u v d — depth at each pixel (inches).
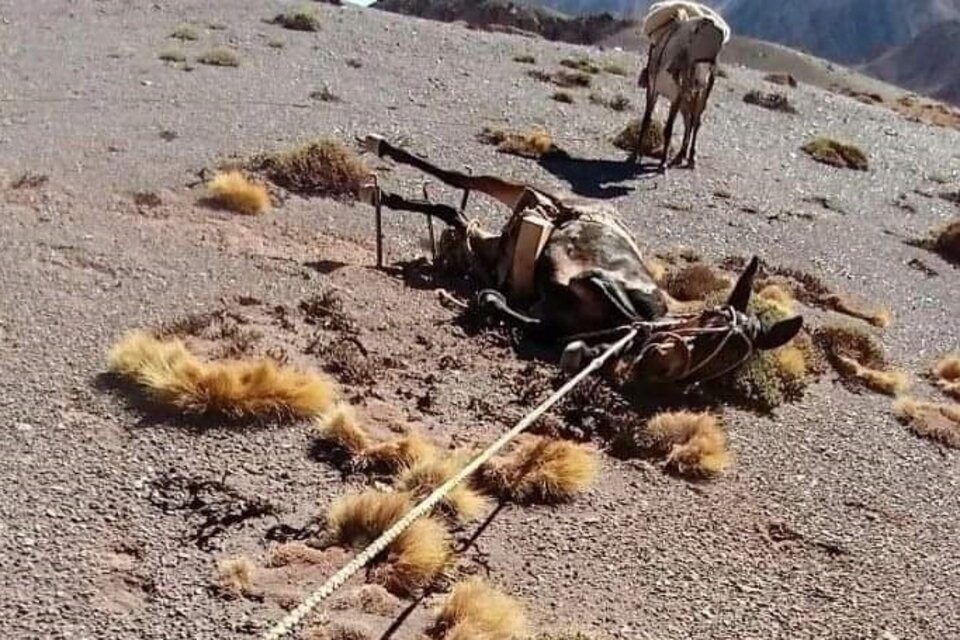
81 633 193.8
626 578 237.5
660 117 810.2
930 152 935.0
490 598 211.6
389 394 295.3
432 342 329.7
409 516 196.4
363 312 342.3
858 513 285.6
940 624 241.8
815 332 404.5
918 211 708.7
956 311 513.3
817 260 549.6
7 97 574.6
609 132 735.7
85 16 866.8
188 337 302.5
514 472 260.8
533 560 237.0
